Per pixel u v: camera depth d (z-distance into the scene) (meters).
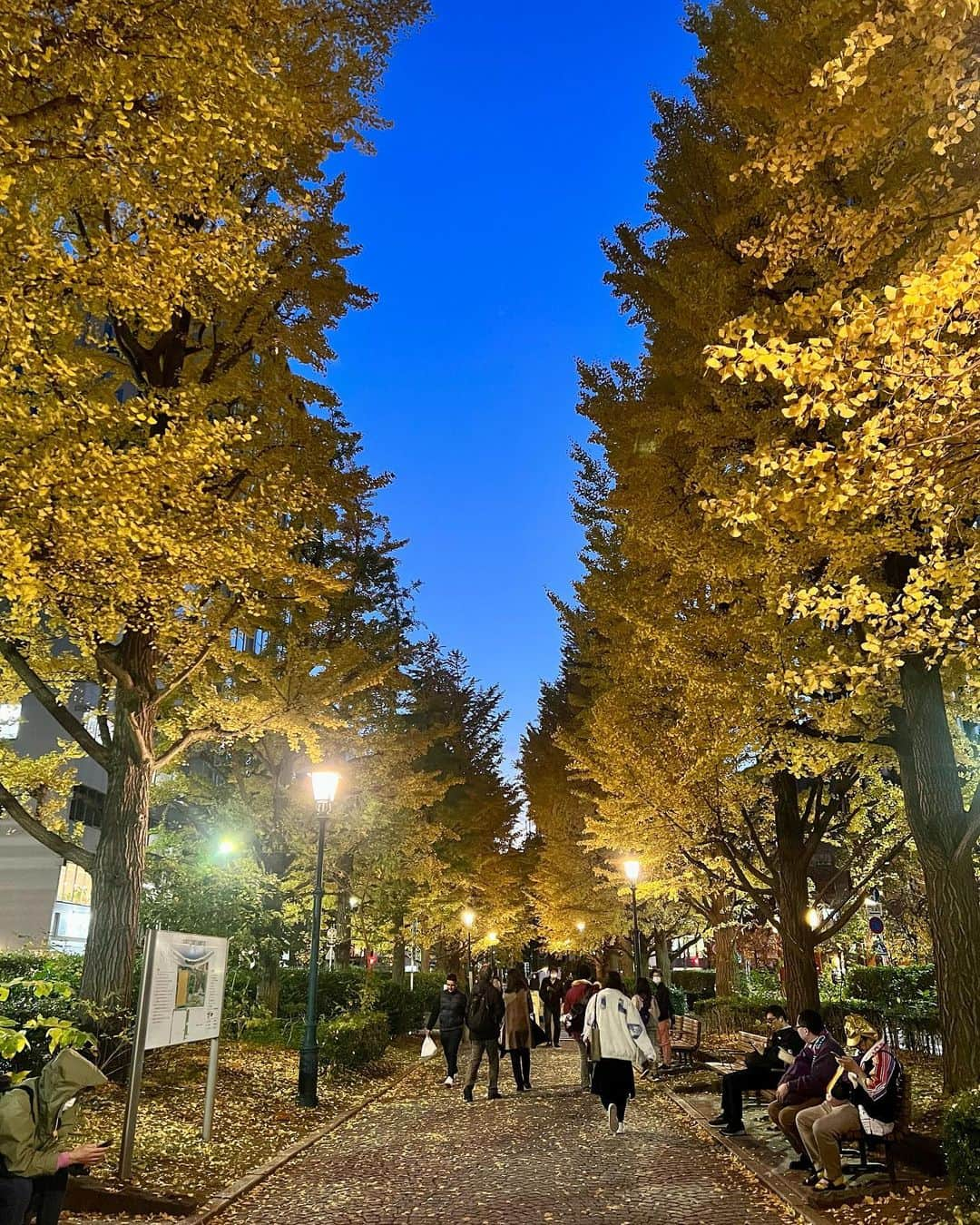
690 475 8.98
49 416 6.71
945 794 7.98
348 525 16.53
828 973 21.12
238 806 17.02
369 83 10.52
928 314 3.84
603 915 26.59
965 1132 4.94
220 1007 8.49
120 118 5.31
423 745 19.06
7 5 4.95
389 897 21.69
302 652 15.81
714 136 10.51
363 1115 10.91
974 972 7.59
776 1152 7.65
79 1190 6.04
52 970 12.80
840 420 7.66
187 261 6.59
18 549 5.77
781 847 12.66
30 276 6.05
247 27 6.34
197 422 7.73
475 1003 12.30
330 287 11.48
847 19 6.19
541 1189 6.84
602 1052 9.25
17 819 10.80
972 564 4.79
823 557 7.63
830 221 5.65
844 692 8.48
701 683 9.53
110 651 11.20
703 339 9.09
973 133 5.30
